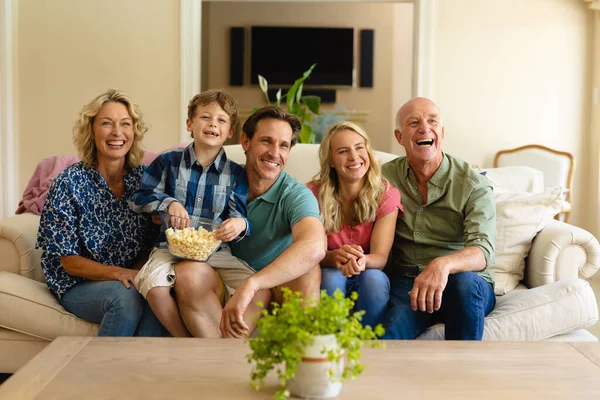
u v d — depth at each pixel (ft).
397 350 5.23
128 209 7.86
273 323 4.24
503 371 4.77
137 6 18.65
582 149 19.10
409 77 29.81
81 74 18.74
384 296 7.23
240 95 30.07
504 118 19.11
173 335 7.04
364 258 7.30
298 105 16.72
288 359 4.11
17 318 7.23
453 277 7.12
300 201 7.33
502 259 8.43
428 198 8.14
